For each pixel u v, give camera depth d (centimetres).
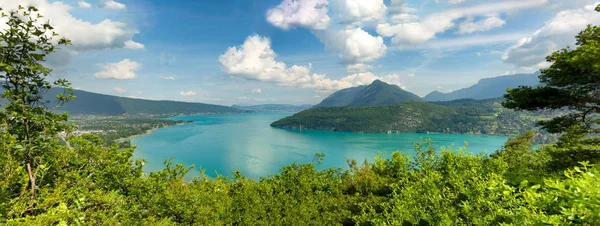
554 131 1496
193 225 1191
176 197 1266
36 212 770
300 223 1348
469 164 1339
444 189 1009
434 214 929
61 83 867
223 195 1606
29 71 768
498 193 795
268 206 1530
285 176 2178
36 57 781
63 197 775
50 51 812
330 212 1467
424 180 1225
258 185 1897
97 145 1182
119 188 1219
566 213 396
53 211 705
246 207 1480
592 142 1416
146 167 8494
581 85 1289
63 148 945
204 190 1593
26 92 766
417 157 1769
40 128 838
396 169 1753
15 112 734
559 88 1350
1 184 675
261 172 8238
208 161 9612
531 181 1130
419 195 1056
